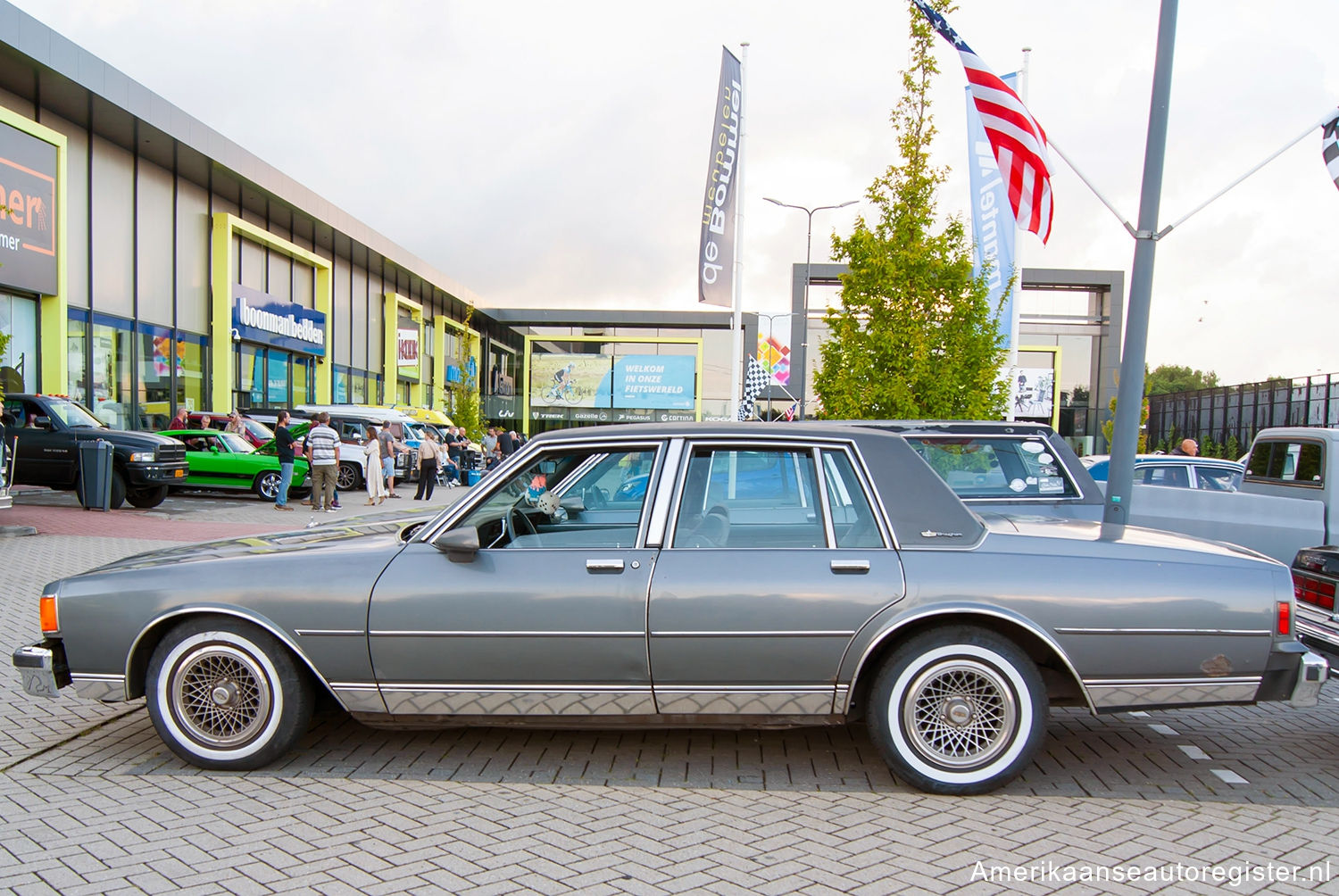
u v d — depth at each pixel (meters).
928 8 8.31
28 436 14.32
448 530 3.94
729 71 15.51
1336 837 3.35
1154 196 7.07
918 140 11.08
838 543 3.78
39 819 3.39
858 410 10.91
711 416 49.19
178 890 2.84
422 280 39.34
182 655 3.88
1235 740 4.56
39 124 17.47
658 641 3.68
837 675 3.68
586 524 3.96
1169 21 6.88
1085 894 2.86
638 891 2.85
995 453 6.46
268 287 27.38
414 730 4.55
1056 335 50.41
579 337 48.31
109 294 20.08
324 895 2.81
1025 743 3.65
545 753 4.23
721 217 15.67
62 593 3.93
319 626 3.79
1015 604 3.63
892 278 10.84
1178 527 7.49
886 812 3.53
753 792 3.74
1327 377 34.28
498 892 2.83
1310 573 4.69
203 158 21.61
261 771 3.94
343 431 23.30
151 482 14.62
